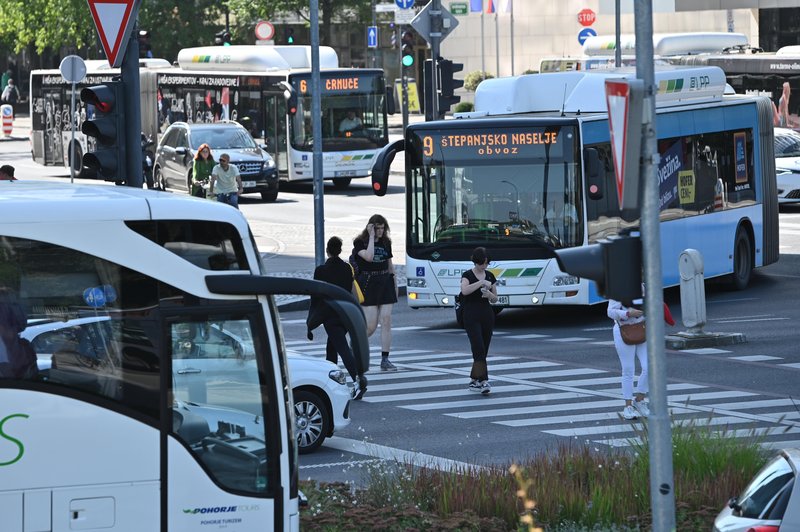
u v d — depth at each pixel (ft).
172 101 429.38
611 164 197.36
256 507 67.62
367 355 65.16
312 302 150.41
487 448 122.83
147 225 66.54
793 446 119.65
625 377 134.92
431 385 155.53
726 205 226.58
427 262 195.11
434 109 240.12
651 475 73.67
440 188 194.80
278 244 282.77
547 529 93.40
